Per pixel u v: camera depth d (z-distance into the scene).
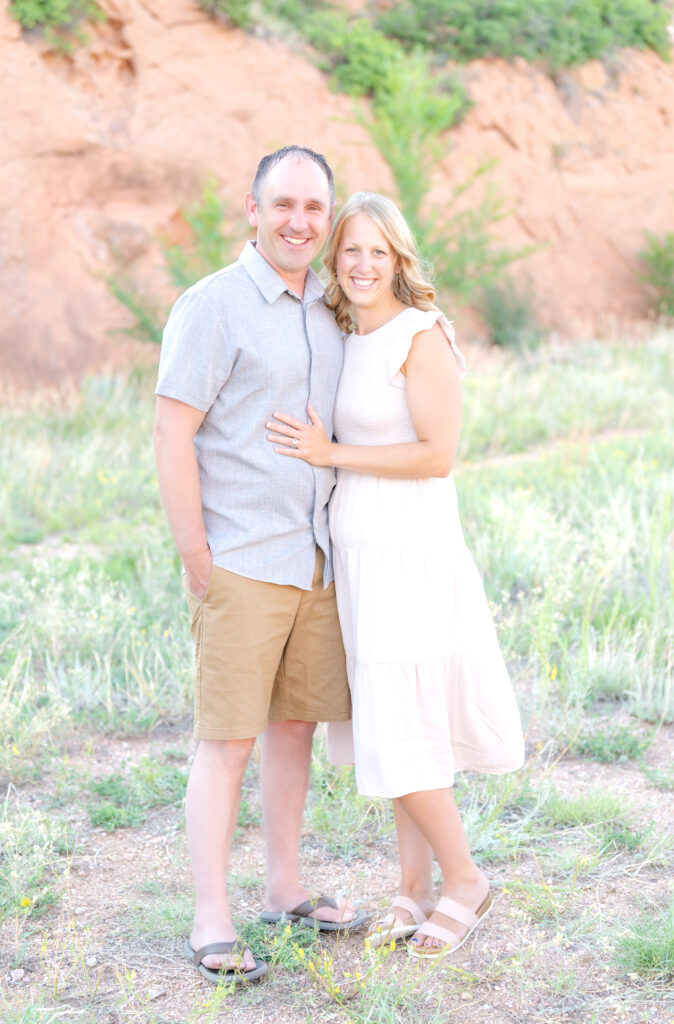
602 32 17.47
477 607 2.88
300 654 2.91
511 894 3.06
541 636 4.44
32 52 12.78
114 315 12.34
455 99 13.90
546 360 13.49
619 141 17.38
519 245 16.11
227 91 14.09
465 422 10.20
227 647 2.75
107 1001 2.61
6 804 3.50
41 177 12.41
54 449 9.45
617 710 4.50
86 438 9.64
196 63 13.99
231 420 2.76
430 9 16.39
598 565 5.65
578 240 16.55
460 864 2.83
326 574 2.87
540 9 17.02
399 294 2.90
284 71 14.67
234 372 2.72
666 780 3.77
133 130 13.19
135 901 3.07
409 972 2.69
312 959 2.74
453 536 2.87
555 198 16.56
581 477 7.84
